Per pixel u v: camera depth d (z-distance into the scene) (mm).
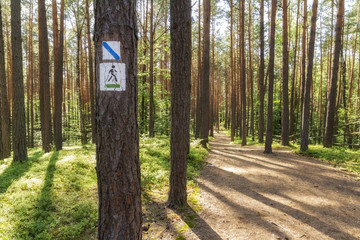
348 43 24172
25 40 24531
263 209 5195
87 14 15180
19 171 7273
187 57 4945
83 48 24375
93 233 4160
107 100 2246
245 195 6062
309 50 11430
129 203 2385
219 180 7363
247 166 9219
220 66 39000
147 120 17141
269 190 6449
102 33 2221
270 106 11938
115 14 2209
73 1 17156
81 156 8922
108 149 2275
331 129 12453
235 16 21984
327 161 9766
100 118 2283
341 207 5270
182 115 4984
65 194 5602
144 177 6852
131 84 2328
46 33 11523
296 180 7289
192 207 5191
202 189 6457
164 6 19750
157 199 5637
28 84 22797
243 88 16844
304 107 11742
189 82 5652
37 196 5293
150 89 14914
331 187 6586
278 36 20641
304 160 10125
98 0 2232
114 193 2314
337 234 4148
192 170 8109
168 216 4742
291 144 15055
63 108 27500
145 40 14859
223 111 55000
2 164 9102
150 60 14594
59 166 7438
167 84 22969
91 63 15586
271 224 4496
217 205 5375
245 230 4262
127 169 2342
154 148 10570
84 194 5711
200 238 3969
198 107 21672
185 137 5125
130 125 2336
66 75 28312
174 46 4852
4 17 20375
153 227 4320
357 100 19750
